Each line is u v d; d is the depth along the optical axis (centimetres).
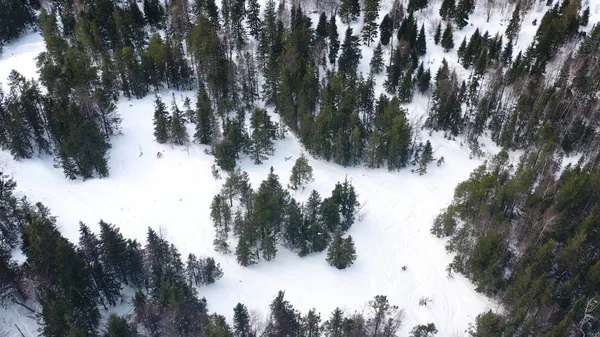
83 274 5778
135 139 9294
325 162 9381
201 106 8944
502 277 6944
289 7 13525
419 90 11100
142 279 6575
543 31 11850
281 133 9688
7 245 6738
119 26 11012
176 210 7888
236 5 11706
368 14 11875
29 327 5975
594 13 13538
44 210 7112
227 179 7888
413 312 6800
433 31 12962
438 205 8725
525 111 9856
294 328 5962
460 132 10356
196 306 6019
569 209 7419
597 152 9144
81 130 8006
